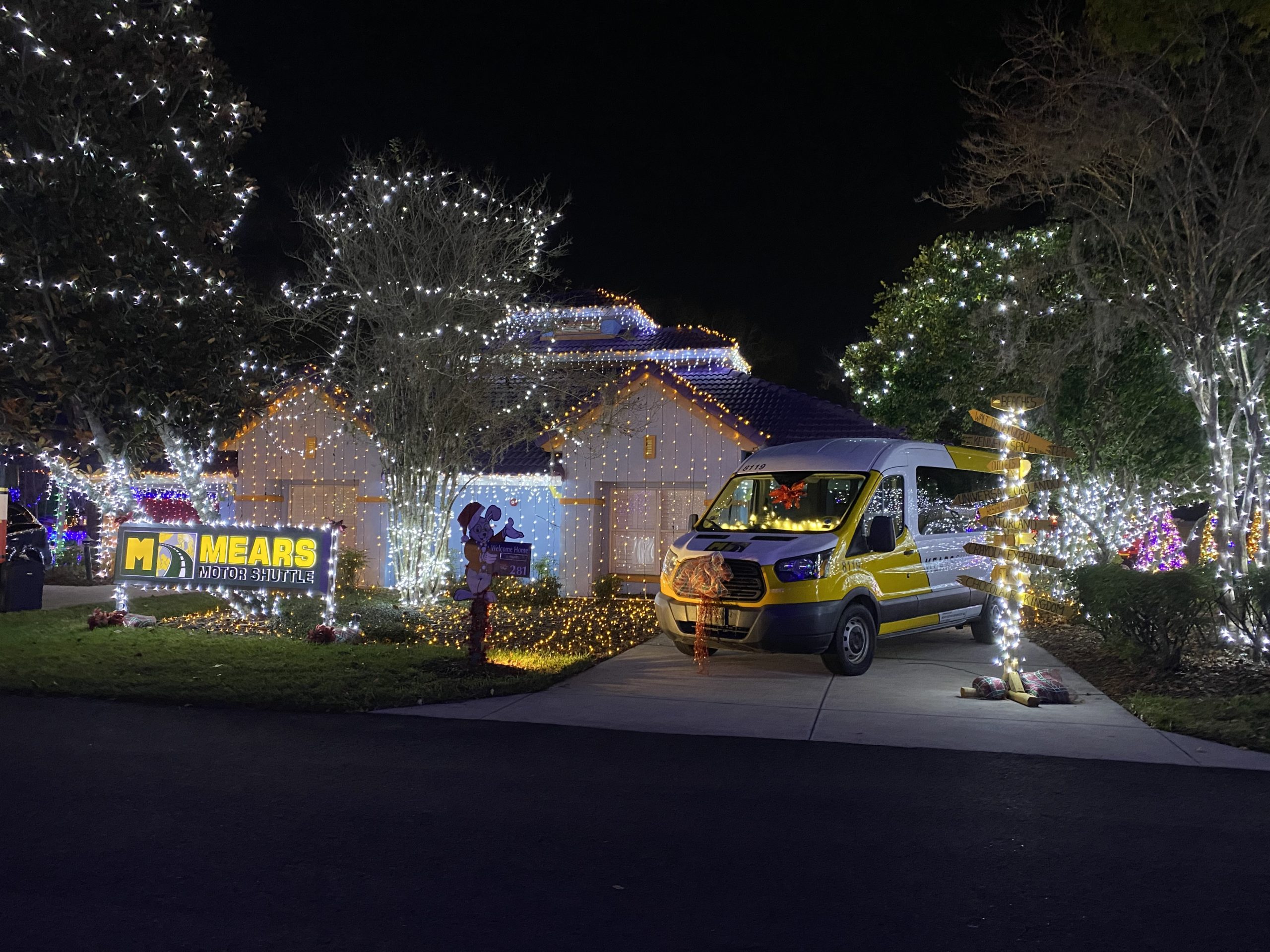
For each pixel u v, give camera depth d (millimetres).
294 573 13031
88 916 4676
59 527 22906
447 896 4941
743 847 5652
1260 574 10398
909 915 4766
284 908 4785
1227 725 8383
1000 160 14328
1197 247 12336
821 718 8930
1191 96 12883
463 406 16250
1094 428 16578
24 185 14398
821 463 12320
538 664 11359
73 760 7332
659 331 23391
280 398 19641
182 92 15672
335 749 7738
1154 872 5316
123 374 14805
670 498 18656
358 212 16422
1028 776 7102
